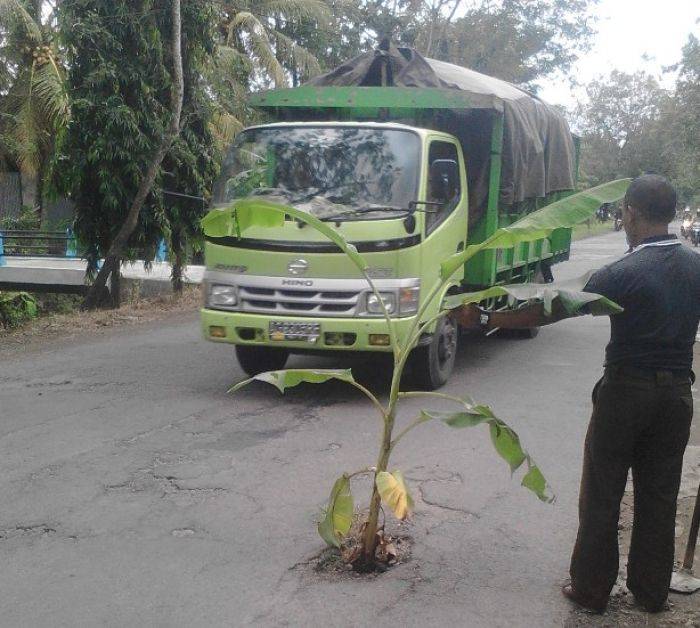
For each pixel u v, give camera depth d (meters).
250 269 6.68
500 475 5.23
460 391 7.51
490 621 3.45
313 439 5.96
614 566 3.45
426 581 3.80
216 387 7.61
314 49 23.72
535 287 3.35
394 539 4.25
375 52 8.27
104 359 9.02
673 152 55.09
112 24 12.00
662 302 3.18
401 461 5.49
